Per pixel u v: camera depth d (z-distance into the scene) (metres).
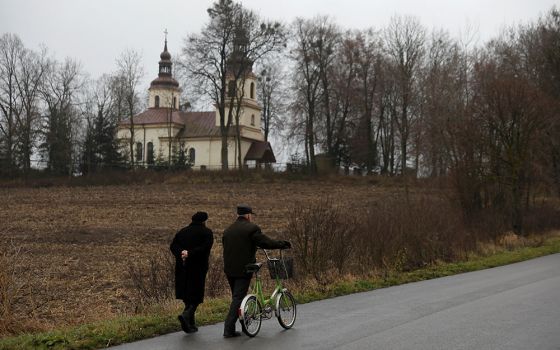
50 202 48.47
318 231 16.88
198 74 65.62
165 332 10.27
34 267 21.25
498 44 63.78
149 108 98.56
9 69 78.44
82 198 51.00
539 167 33.84
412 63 71.75
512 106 32.03
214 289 14.91
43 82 80.75
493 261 22.09
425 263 20.53
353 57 71.38
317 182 61.00
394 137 78.06
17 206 46.03
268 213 41.22
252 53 66.31
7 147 72.25
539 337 9.41
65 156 76.75
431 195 29.31
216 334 10.09
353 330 10.15
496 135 32.62
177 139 88.38
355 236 18.44
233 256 9.89
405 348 8.77
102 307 14.38
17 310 14.05
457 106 46.12
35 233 32.19
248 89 88.81
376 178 60.41
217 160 87.69
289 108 72.69
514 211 31.88
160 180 61.78
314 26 71.38
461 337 9.45
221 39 65.69
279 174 63.31
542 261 22.94
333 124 74.25
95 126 81.12
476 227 27.88
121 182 61.53
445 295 14.14
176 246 10.27
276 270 10.40
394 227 19.92
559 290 14.66
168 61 100.06
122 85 81.19
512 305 12.46
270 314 10.26
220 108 68.06
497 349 8.68
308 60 70.56
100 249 26.31
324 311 12.19
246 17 65.69
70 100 82.81
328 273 16.50
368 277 17.25
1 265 11.48
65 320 12.80
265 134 92.19
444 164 39.25
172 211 43.12
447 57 69.75
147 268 20.50
